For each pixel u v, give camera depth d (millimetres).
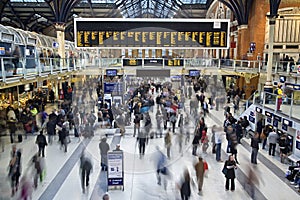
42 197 8195
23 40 16703
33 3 34344
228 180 8750
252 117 15562
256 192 8680
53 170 9953
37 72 13859
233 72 20766
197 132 10977
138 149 8961
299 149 11133
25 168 9258
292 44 23594
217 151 10984
